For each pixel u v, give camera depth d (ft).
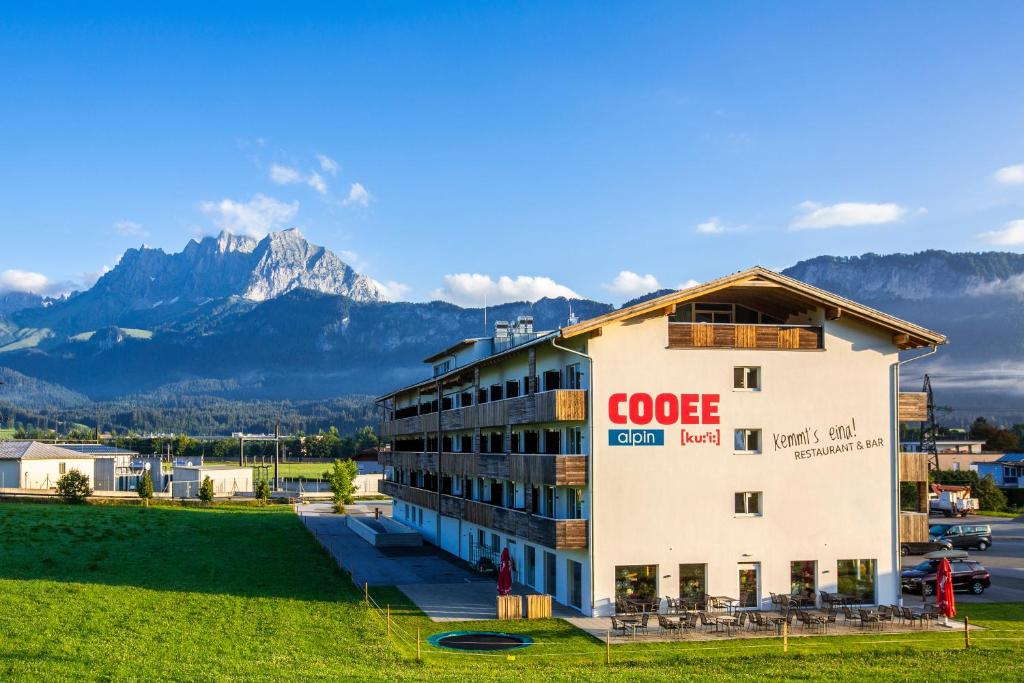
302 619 129.80
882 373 146.10
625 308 135.95
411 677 96.12
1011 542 251.19
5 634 112.68
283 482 525.34
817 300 141.59
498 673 99.60
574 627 126.52
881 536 143.64
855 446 143.95
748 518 139.44
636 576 135.54
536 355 161.48
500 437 185.78
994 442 568.41
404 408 286.87
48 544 195.52
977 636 121.90
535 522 145.59
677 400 138.51
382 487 300.20
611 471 135.74
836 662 107.04
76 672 95.96
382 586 162.20
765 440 141.08
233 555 198.29
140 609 132.46
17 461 378.94
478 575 177.17
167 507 331.36
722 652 111.86
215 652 107.76
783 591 139.85
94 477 413.80
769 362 142.10
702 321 148.05
